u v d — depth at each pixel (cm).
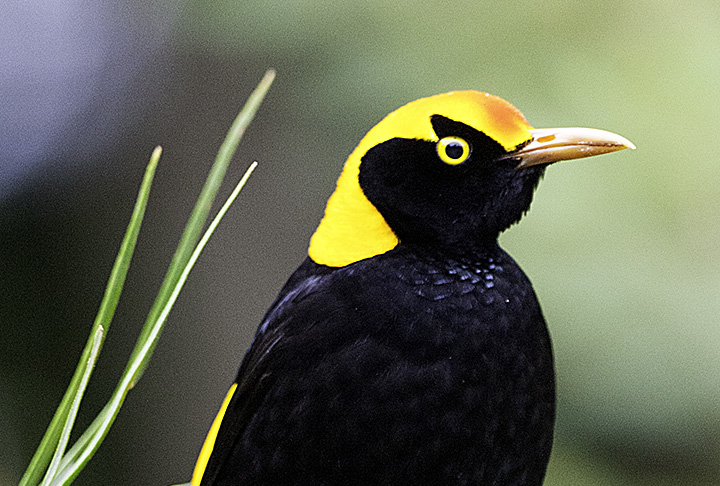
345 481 620
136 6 1645
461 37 1127
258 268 1512
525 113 1102
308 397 614
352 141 1184
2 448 1661
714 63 1133
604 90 1121
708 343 1065
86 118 1753
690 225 1121
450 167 651
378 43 1127
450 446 614
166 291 443
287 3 1124
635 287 1086
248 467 641
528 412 636
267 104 1495
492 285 645
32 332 1748
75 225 1770
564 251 1102
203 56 1538
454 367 611
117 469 1617
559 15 1138
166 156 1584
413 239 655
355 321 618
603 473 1161
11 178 1753
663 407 1101
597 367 1095
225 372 1532
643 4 1148
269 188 1506
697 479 1138
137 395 1584
